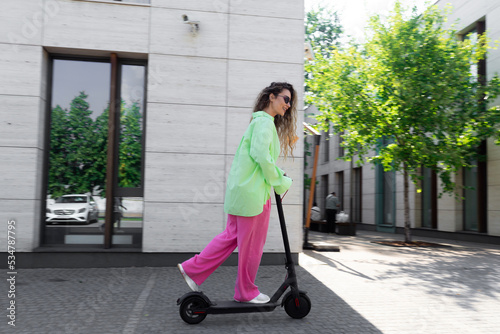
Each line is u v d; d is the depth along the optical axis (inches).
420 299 163.0
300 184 243.9
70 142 237.9
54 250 221.3
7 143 217.0
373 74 384.8
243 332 116.9
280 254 240.5
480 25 464.4
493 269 239.5
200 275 125.2
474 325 129.6
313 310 143.4
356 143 428.5
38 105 221.9
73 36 228.2
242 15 244.4
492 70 426.6
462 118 375.6
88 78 241.3
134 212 239.0
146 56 240.2
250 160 124.7
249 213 122.2
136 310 139.5
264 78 244.2
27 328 119.3
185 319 122.6
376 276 212.7
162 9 236.4
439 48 375.2
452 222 476.7
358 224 723.4
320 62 409.4
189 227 231.5
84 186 236.8
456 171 387.2
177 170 232.2
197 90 237.0
